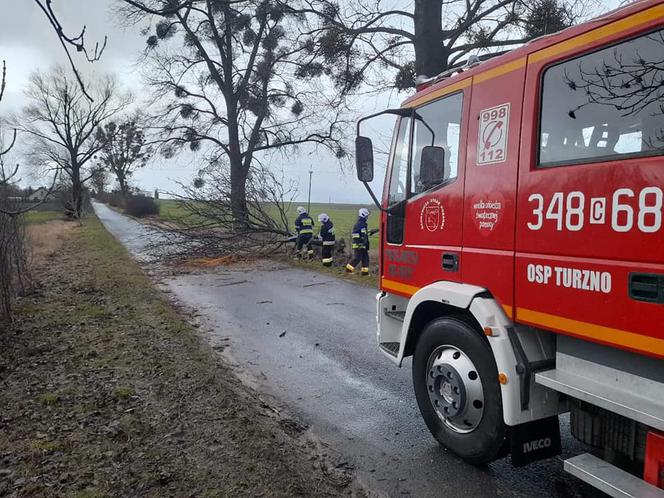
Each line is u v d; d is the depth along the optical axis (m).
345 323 7.93
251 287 11.24
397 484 3.34
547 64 2.84
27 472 3.24
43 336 6.53
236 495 2.99
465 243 3.40
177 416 4.09
